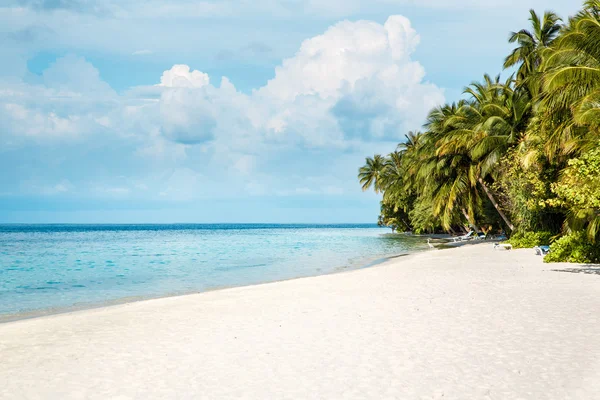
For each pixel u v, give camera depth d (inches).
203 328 421.7
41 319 508.7
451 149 1481.3
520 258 1007.0
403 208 3203.7
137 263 1311.5
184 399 253.0
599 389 248.8
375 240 2674.7
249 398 251.1
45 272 1097.4
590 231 774.5
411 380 269.6
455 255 1187.3
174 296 685.9
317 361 309.9
